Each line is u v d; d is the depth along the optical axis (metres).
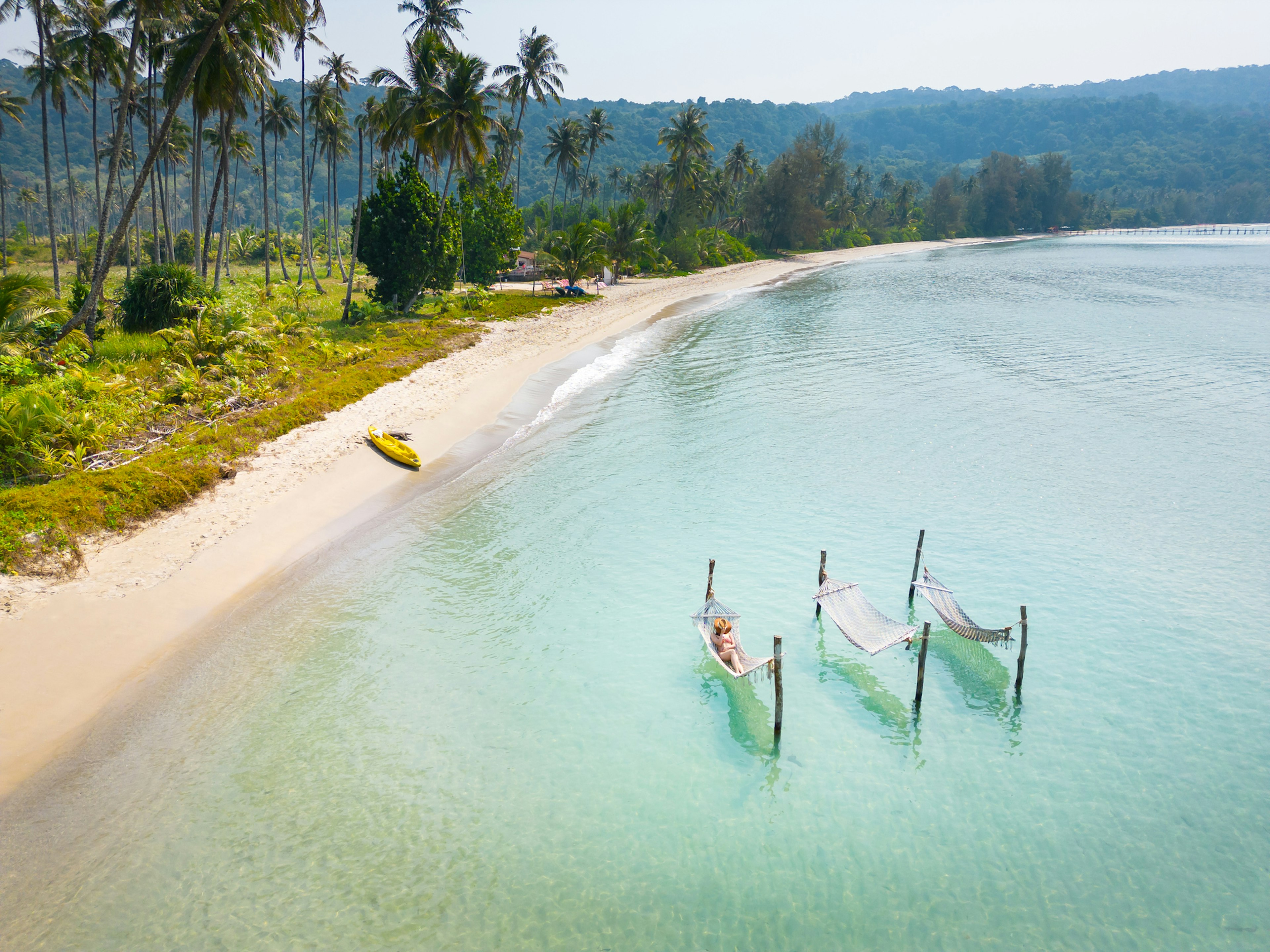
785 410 34.25
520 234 81.25
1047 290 82.56
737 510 23.58
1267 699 14.98
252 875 10.70
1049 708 14.78
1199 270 106.44
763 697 15.11
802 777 12.95
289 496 22.97
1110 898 10.65
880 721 14.43
